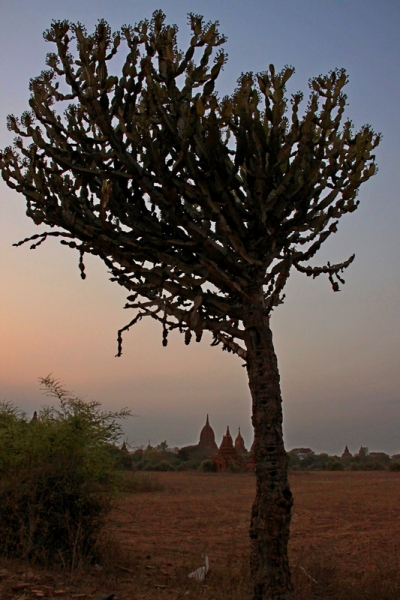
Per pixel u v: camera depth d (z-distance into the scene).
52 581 6.34
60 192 6.34
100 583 6.64
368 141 6.85
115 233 6.11
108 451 9.02
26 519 7.46
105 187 5.72
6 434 8.66
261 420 5.91
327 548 11.12
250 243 6.48
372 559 9.89
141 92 6.68
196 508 18.95
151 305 6.48
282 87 6.09
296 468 78.81
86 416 8.91
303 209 6.51
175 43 6.15
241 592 6.37
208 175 5.86
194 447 121.06
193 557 9.59
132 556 8.90
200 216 6.64
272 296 6.61
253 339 6.23
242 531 13.34
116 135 6.15
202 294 6.31
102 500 8.43
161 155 6.09
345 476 53.50
